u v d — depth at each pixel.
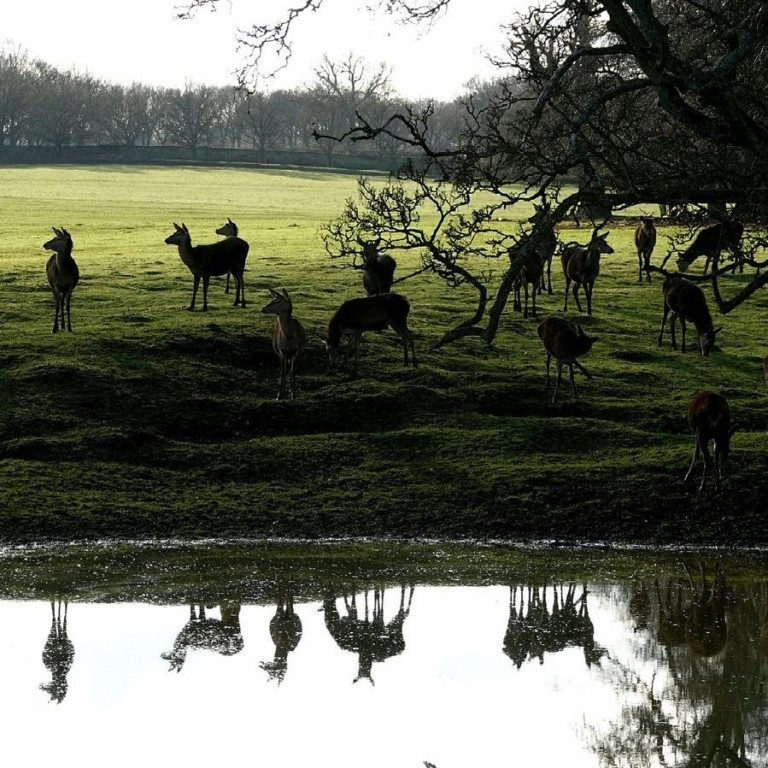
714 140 16.61
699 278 16.12
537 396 25.53
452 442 22.75
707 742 11.70
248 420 23.91
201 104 181.50
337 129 167.12
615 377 27.27
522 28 16.81
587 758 11.16
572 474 21.20
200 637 14.59
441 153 16.05
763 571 18.05
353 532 19.69
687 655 14.27
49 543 18.70
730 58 15.38
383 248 16.12
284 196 95.12
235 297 33.81
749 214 16.38
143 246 48.41
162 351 26.89
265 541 19.30
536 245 16.00
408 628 15.12
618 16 16.23
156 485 21.02
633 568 18.12
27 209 70.88
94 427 22.75
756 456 21.50
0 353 26.03
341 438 22.91
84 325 29.34
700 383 27.19
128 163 150.25
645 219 41.22
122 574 17.31
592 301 36.69
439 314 33.25
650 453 22.00
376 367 26.89
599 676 13.49
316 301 34.22
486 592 16.78
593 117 16.55
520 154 16.03
